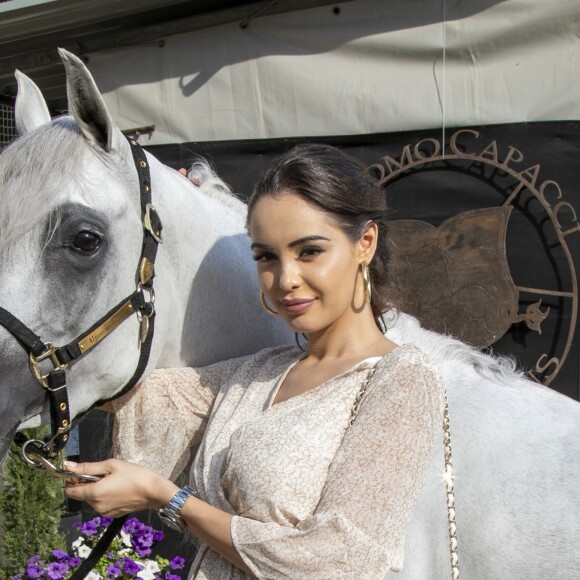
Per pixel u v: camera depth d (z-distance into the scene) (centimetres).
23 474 282
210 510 103
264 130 300
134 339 133
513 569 115
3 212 119
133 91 326
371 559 94
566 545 112
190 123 315
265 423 105
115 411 140
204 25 308
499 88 254
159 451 135
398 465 97
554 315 242
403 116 272
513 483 117
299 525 98
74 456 360
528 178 248
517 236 250
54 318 121
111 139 126
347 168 112
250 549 98
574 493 115
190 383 135
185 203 145
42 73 366
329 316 111
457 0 259
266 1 294
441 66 264
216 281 149
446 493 114
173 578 233
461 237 248
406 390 101
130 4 298
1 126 384
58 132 126
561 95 245
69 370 126
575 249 242
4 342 119
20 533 281
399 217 272
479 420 122
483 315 244
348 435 101
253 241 113
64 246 121
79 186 123
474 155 254
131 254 131
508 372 134
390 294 122
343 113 284
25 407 123
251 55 300
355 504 95
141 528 248
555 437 120
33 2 299
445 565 118
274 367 122
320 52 287
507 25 251
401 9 270
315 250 109
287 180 109
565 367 240
